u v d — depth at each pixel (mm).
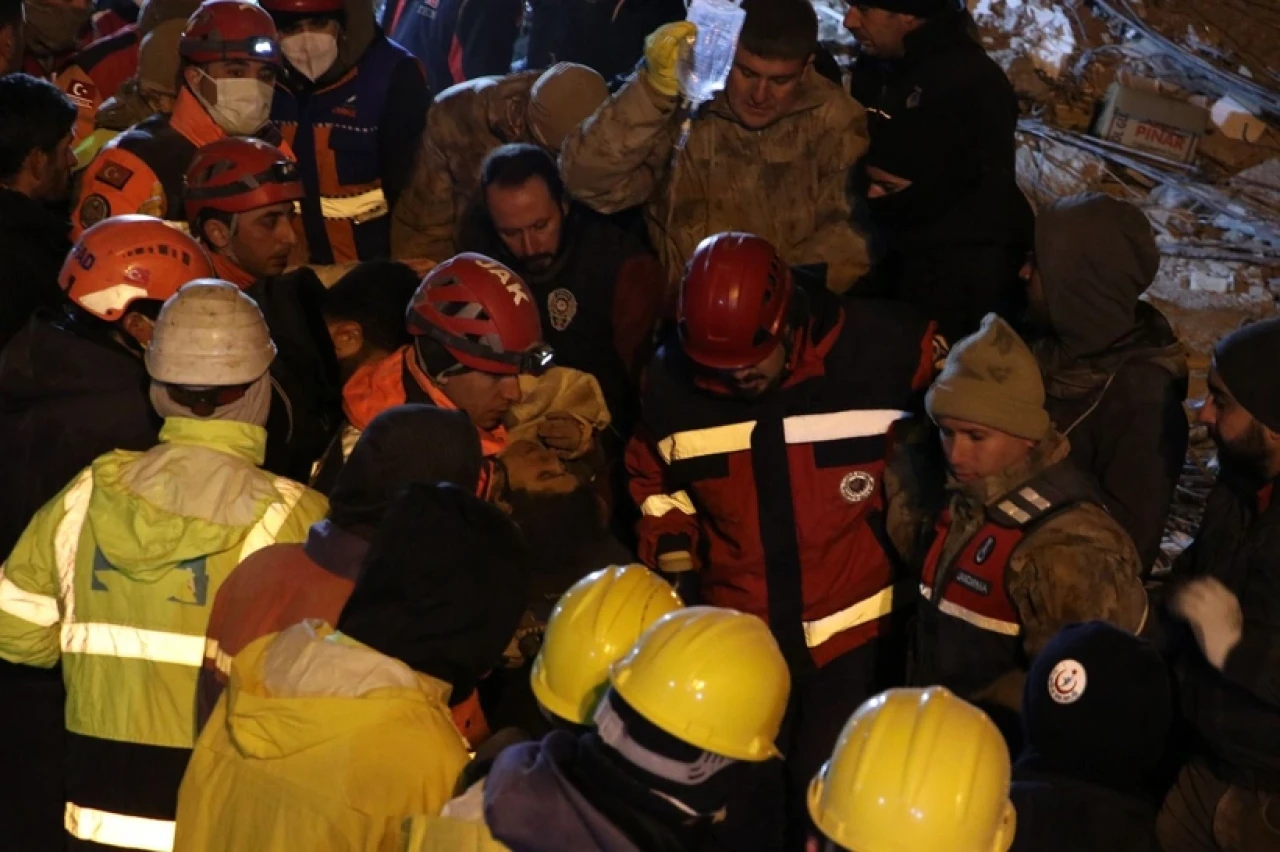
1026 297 3561
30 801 3359
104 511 2910
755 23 3898
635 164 4082
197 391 2953
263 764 2480
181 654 2900
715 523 3645
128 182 4297
